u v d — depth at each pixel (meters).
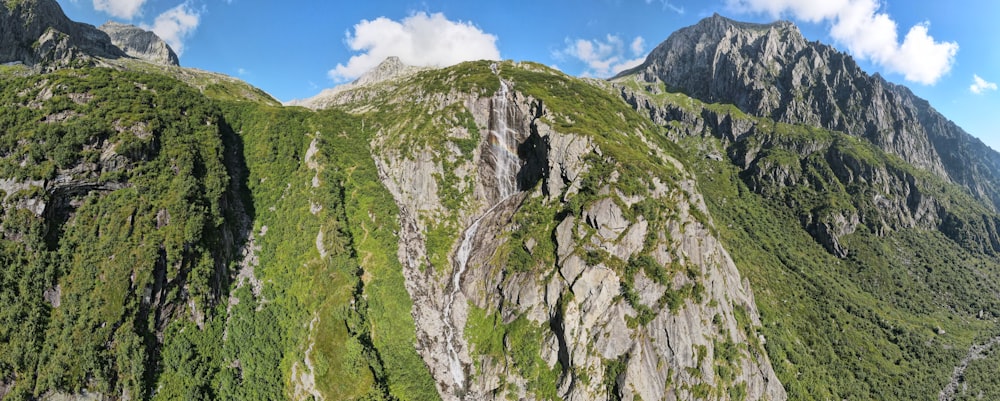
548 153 146.50
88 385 89.19
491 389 117.38
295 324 116.00
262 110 166.12
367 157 171.00
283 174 147.38
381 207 150.12
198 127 135.25
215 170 125.81
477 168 167.12
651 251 118.69
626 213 121.06
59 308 94.00
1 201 96.19
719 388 110.81
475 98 178.38
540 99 168.12
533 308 121.38
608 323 111.44
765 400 120.06
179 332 103.88
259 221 135.12
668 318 112.19
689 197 139.88
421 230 153.75
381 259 136.38
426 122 177.75
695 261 123.69
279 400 106.19
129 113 119.31
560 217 131.25
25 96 115.75
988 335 199.00
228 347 109.25
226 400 102.12
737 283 140.62
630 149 148.88
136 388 92.19
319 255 127.44
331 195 142.62
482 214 160.00
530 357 115.88
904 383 156.50
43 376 87.06
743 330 129.12
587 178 130.75
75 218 103.12
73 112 114.44
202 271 110.12
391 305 127.69
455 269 145.00
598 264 114.62
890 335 181.75
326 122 175.62
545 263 124.81
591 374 108.50
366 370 110.81
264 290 121.50
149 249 101.31
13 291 91.12
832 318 180.50
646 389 105.81
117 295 95.50
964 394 159.38
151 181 110.69
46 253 95.94
